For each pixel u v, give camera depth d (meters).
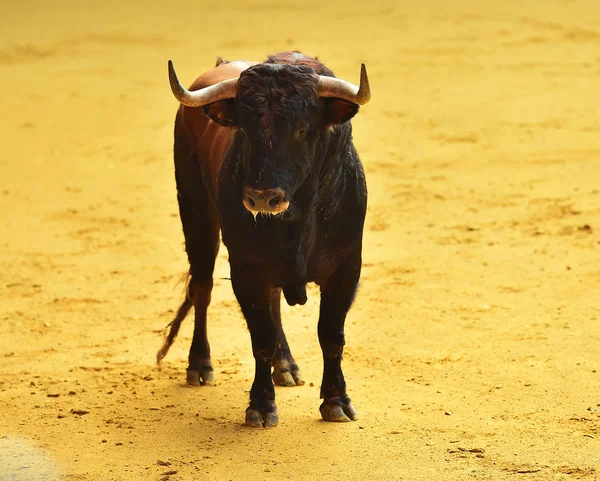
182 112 28.12
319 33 101.31
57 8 126.94
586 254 37.97
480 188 48.69
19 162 58.59
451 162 54.09
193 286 27.72
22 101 74.88
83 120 68.88
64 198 51.06
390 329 30.94
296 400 25.55
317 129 21.41
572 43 87.81
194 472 20.89
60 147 61.88
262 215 22.28
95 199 50.69
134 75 83.44
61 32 106.81
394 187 49.75
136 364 29.22
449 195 47.84
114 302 35.72
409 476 20.14
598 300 32.75
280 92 20.83
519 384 25.81
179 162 28.28
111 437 23.23
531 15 104.12
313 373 27.77
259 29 105.50
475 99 68.94
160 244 43.12
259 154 20.77
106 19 116.56
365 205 23.75
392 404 24.73
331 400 23.77
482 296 33.91
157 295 36.50
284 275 22.66
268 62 22.22
